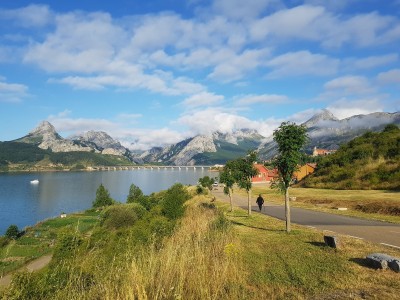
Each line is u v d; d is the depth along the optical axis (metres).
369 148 63.38
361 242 15.85
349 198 38.72
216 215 25.88
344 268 11.66
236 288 9.62
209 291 9.02
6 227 77.00
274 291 9.96
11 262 36.66
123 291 8.46
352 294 9.22
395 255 13.26
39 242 50.47
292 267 12.09
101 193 96.12
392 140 61.91
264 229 21.59
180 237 14.85
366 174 54.75
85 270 9.73
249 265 12.57
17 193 151.12
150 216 33.97
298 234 18.75
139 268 9.45
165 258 10.26
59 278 8.88
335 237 14.84
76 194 147.25
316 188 59.38
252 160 30.42
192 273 9.63
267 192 65.19
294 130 19.12
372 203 31.47
